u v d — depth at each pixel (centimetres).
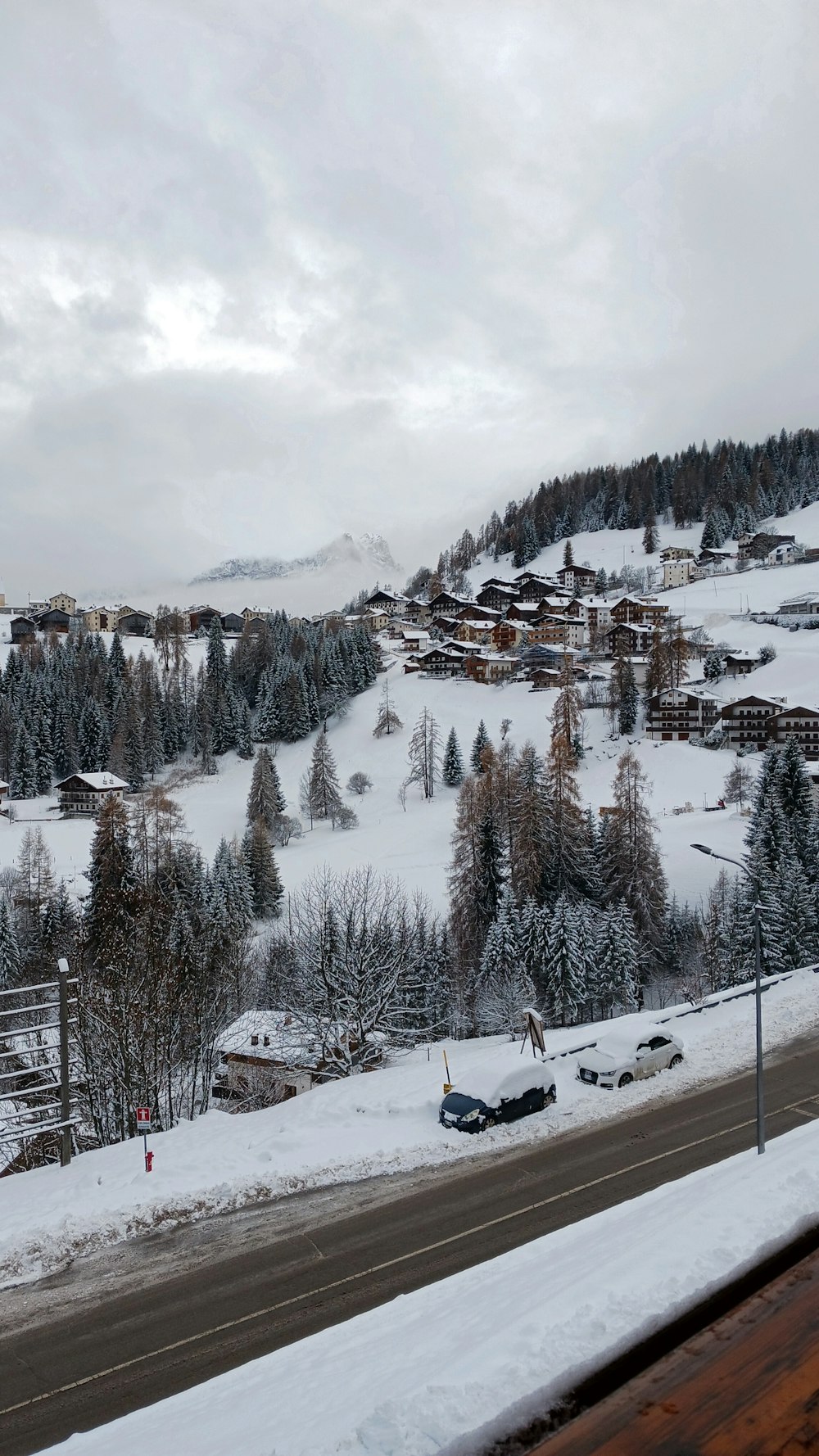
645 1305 469
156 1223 1795
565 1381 419
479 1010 5091
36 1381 1323
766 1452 278
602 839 6388
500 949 5259
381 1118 2375
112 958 3600
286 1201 1898
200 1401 938
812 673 12825
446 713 14238
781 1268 515
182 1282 1589
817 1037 2948
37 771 13012
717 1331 365
